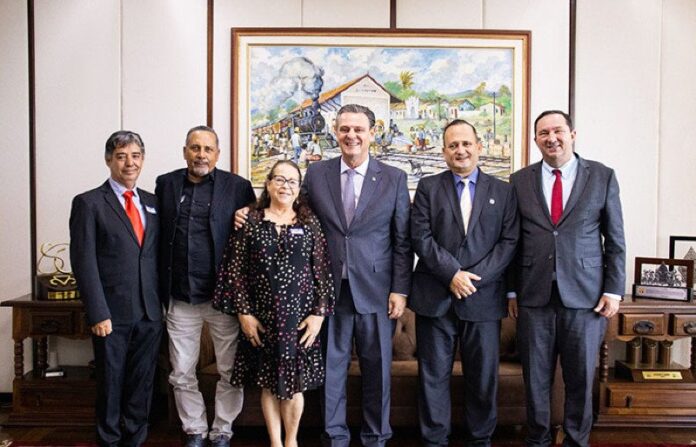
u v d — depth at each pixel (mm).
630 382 3268
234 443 3051
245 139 3568
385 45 3559
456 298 2650
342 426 2727
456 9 3580
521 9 3586
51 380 3254
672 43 3621
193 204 2768
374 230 2670
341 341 2693
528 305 2672
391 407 3061
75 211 2641
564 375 2705
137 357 2738
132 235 2680
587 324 2623
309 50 3557
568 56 3602
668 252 3670
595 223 2664
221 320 2814
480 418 2719
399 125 3582
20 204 3598
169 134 3578
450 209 2676
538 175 2729
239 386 2703
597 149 3639
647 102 3627
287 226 2625
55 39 3557
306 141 3572
